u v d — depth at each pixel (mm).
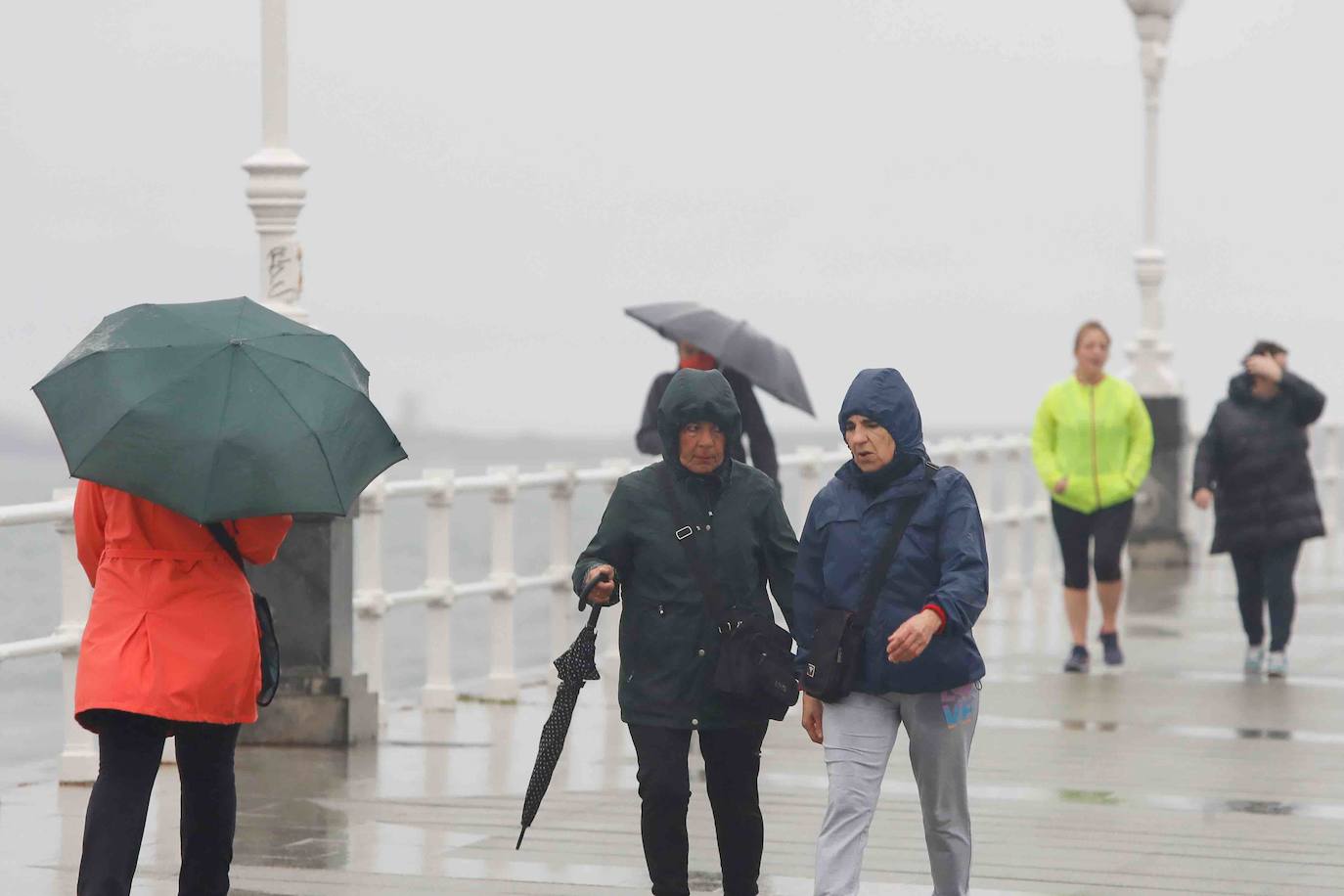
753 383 29828
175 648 16484
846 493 17734
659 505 18172
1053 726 30828
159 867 21031
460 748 28859
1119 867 21547
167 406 16016
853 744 17594
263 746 28641
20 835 22703
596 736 30234
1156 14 56719
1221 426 36594
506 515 34562
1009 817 24094
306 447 16031
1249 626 36719
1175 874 21250
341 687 28734
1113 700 33375
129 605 16609
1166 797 25344
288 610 28641
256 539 16766
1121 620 44781
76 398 16328
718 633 18000
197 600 16625
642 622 18078
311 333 17078
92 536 16984
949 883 17875
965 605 17078
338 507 16062
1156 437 56594
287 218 28328
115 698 16312
